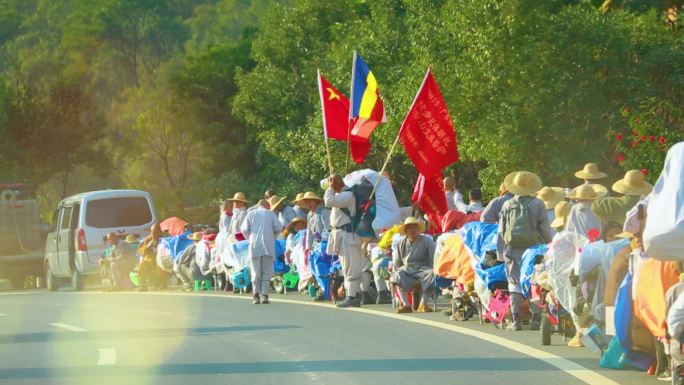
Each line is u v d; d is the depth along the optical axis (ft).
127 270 215.10
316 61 330.95
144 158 456.45
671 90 202.80
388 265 141.18
